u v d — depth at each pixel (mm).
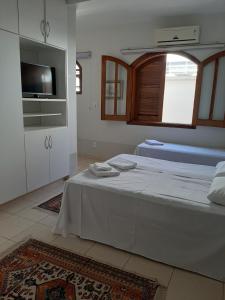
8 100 2475
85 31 4645
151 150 3771
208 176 2324
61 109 3484
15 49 2479
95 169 2277
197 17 3789
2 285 1602
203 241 1701
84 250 2004
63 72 3355
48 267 1780
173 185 2070
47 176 3186
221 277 1684
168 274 1758
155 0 3199
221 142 4020
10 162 2594
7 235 2184
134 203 1885
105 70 4477
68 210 2141
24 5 2523
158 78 4312
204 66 3836
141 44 4238
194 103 3992
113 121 4781
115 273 1745
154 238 1860
